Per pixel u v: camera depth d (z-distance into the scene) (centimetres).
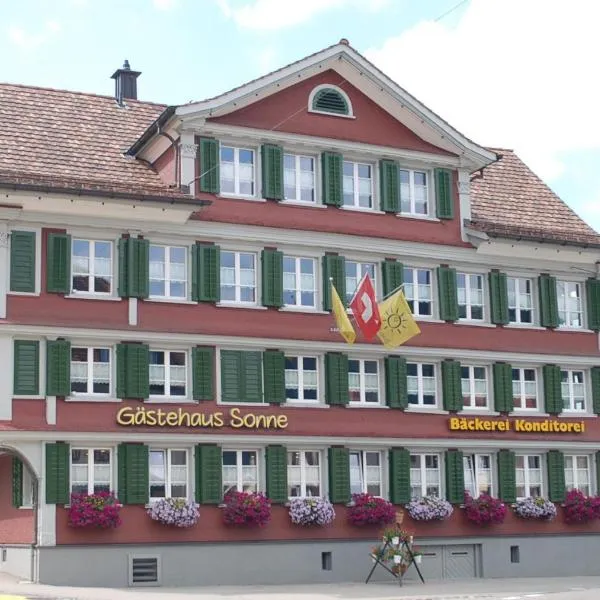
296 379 3722
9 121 3684
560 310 4269
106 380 3431
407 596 3156
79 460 3366
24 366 3316
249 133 3697
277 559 3575
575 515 4119
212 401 3541
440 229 4009
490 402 4062
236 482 3575
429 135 4006
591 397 4250
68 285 3394
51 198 3356
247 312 3641
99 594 3030
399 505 3803
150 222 3519
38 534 3269
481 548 3950
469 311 4072
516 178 4544
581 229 4369
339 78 3878
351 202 3897
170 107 3534
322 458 3712
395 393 3834
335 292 3547
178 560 3425
